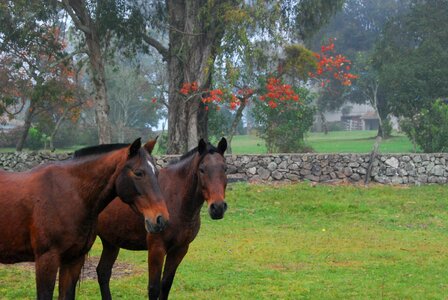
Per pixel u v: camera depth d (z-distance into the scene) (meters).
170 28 25.55
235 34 23.06
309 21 26.88
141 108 58.81
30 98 26.31
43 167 6.57
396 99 39.16
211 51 24.78
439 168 22.48
